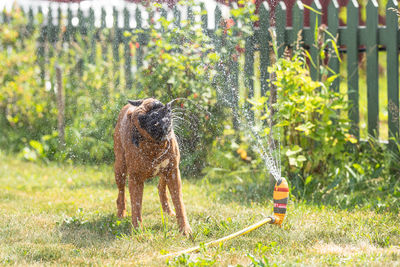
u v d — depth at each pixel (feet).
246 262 9.59
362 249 10.57
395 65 17.57
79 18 24.53
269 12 19.65
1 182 20.31
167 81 19.99
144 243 11.40
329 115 16.35
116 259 10.32
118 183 14.03
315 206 14.65
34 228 12.92
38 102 26.05
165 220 13.52
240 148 20.56
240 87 20.44
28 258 10.34
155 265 9.59
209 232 12.20
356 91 18.20
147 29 21.63
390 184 16.28
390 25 17.53
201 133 19.93
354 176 16.43
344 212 13.88
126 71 22.72
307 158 17.04
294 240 11.38
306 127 16.05
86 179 20.61
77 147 23.12
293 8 18.89
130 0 23.36
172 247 11.04
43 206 15.90
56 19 25.31
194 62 19.57
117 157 13.80
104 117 22.21
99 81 23.24
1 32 26.43
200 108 19.74
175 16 20.18
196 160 20.43
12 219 13.89
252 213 14.05
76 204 16.14
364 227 12.18
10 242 11.68
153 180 19.65
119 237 11.82
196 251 10.55
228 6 20.63
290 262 9.25
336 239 11.46
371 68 17.98
